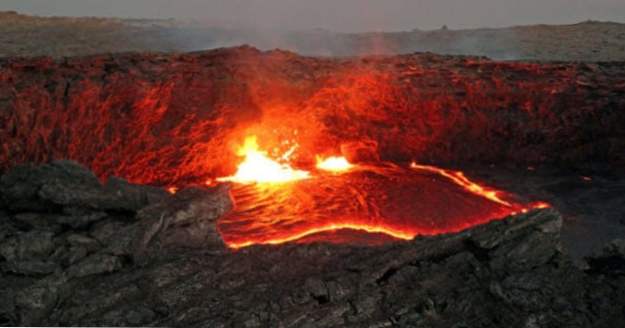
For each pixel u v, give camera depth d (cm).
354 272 651
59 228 766
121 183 833
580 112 2328
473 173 2305
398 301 604
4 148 1748
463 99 2373
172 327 572
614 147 2333
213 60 2203
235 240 1505
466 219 1733
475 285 617
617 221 1683
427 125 2430
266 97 2256
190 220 767
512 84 2342
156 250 720
